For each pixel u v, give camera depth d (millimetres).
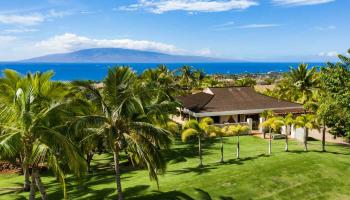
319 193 22641
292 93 62781
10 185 27531
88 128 19328
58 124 18547
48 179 29047
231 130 29438
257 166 26625
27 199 23547
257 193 22141
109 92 19859
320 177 24641
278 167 26094
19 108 17141
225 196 21484
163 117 25953
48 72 18844
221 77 161500
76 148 17969
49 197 23672
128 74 20391
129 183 25047
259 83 122312
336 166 26703
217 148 36781
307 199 21938
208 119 29719
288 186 23219
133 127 19797
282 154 30656
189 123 28297
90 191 24031
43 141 17281
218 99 50688
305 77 60750
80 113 20125
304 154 30469
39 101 18172
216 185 22938
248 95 52781
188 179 24469
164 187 23141
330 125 32156
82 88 19750
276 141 40031
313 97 54250
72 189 25109
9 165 33281
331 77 28359
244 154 32656
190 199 20953
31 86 17797
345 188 23344
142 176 27234
